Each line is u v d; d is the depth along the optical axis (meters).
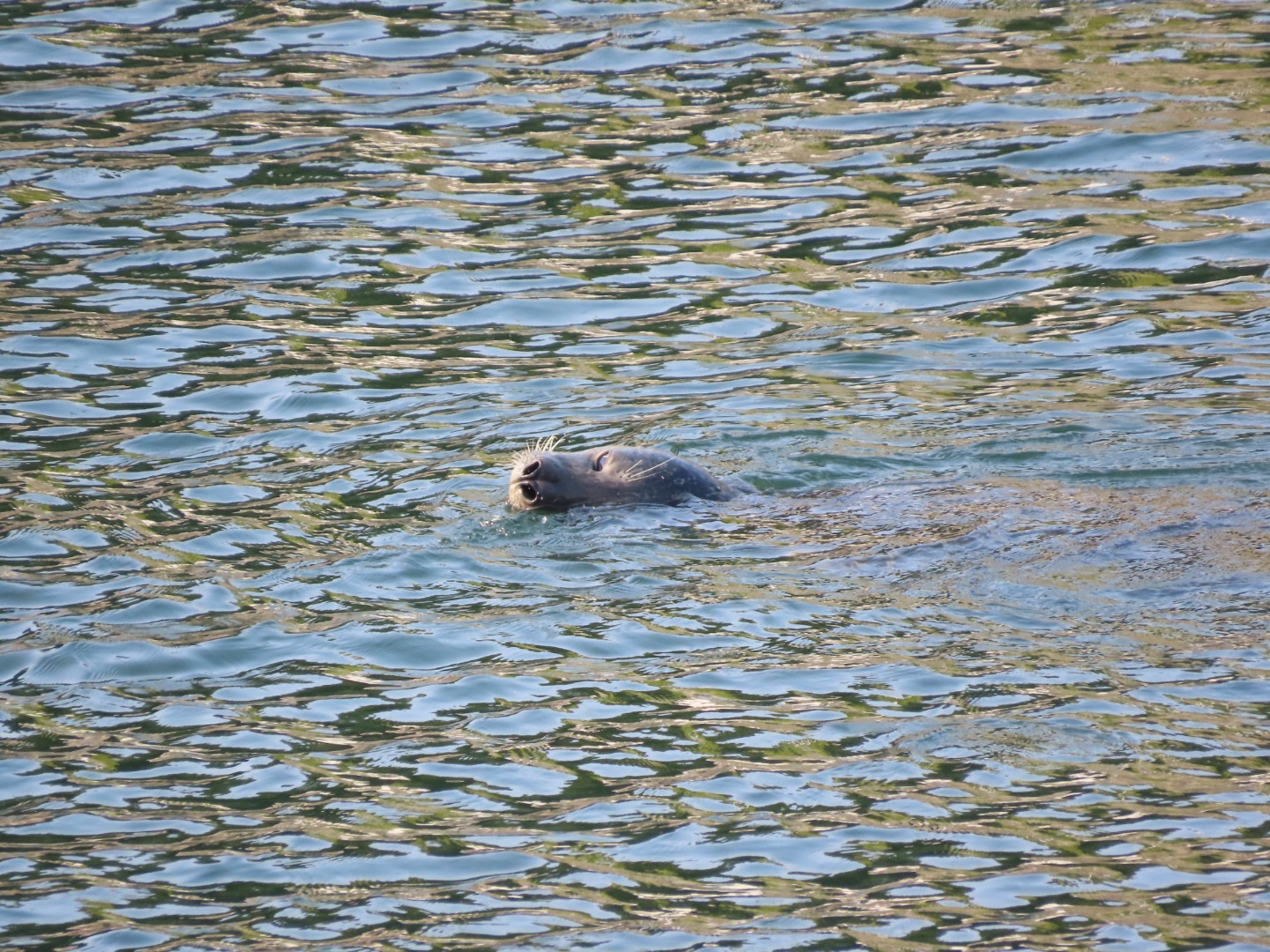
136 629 27.55
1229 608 26.17
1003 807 21.14
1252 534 28.91
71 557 30.36
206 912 19.72
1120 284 42.94
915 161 51.12
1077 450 33.81
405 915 19.56
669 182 50.88
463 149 53.38
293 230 48.22
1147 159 49.84
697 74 58.22
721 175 51.22
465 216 49.31
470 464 34.56
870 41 60.38
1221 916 18.52
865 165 51.12
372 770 23.09
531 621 27.45
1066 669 24.67
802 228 47.59
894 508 31.33
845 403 37.38
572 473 32.19
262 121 55.41
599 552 30.05
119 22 63.41
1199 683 23.92
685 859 20.52
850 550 29.58
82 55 60.28
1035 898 19.17
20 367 39.84
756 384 38.66
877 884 19.70
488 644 26.77
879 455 34.34
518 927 19.22
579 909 19.55
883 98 55.59
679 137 53.81
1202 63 56.25
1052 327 41.00
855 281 44.44
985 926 18.69
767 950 18.52
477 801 22.14
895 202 48.72
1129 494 31.20
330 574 29.55
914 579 28.12
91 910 19.81
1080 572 27.88
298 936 19.19
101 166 52.12
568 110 56.06
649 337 41.78
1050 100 54.34
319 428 36.88
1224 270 43.12
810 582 28.39
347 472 34.34
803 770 22.44
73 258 46.34
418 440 36.03
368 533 31.27
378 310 43.47
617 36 61.84
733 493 32.53
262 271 45.78
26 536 31.23
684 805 21.77
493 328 42.56
